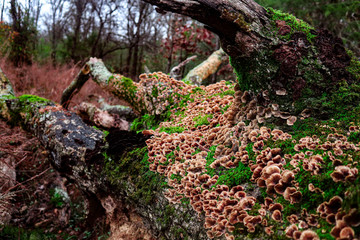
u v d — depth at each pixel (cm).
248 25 186
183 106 344
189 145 236
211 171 201
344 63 195
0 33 1000
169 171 216
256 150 186
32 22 1148
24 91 779
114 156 268
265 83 199
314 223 132
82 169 287
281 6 599
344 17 604
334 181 139
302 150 170
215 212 166
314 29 200
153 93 361
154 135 271
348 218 116
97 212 341
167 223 203
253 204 160
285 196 149
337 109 186
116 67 1641
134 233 266
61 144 302
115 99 947
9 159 480
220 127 238
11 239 371
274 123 199
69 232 428
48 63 1073
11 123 414
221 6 180
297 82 190
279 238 137
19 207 445
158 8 191
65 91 625
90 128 333
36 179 506
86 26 1775
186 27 972
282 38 189
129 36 1719
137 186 235
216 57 622
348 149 154
